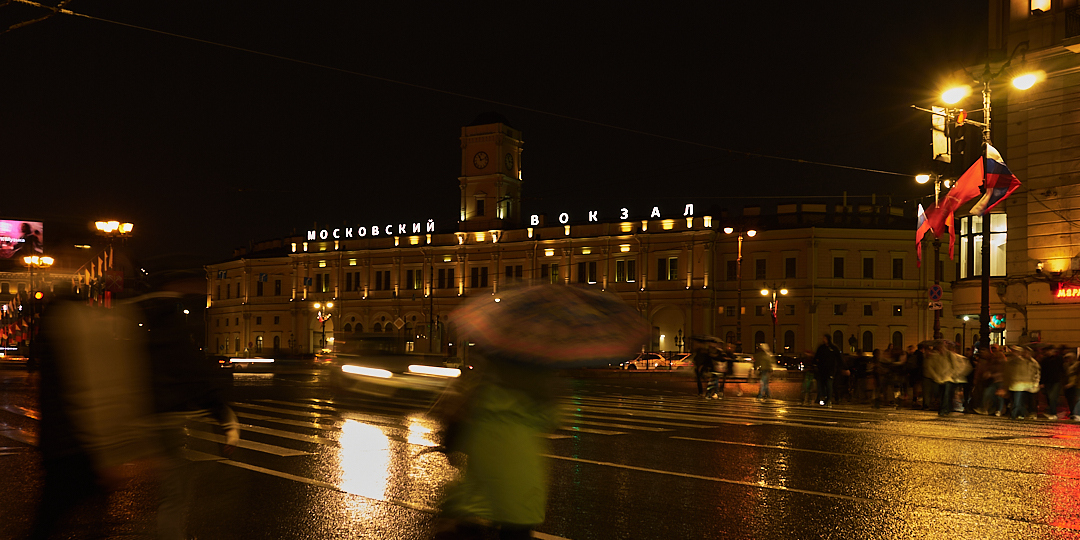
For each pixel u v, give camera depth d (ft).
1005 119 91.20
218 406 14.85
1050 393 58.90
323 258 269.85
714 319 211.20
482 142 246.27
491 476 12.51
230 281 299.58
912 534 21.50
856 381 80.38
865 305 200.95
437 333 242.78
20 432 42.57
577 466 32.22
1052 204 86.02
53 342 13.05
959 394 67.21
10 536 20.49
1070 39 81.30
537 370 12.81
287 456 34.27
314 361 142.10
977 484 28.84
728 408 63.72
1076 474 31.30
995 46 91.71
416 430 43.75
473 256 243.19
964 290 96.12
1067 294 83.30
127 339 13.32
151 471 14.11
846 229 201.46
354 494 26.17
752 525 22.35
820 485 28.32
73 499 13.61
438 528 12.67
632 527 22.06
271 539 20.52
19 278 289.12
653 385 108.58
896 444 40.29
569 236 229.25
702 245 210.38
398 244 256.11
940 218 79.30
